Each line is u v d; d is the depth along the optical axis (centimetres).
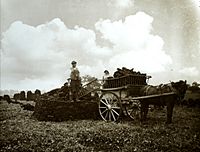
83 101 1463
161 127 1187
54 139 1043
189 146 941
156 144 958
